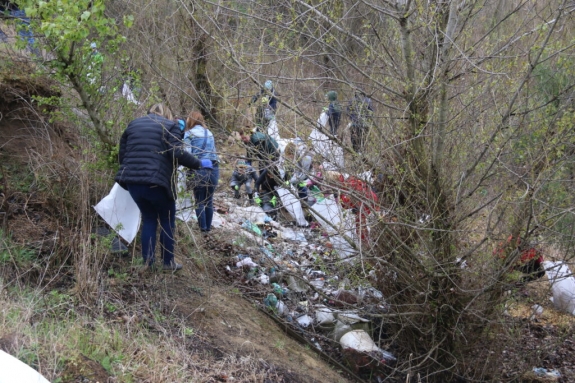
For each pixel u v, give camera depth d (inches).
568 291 268.2
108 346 167.2
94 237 223.8
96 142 242.1
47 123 264.5
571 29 254.8
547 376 269.4
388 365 245.6
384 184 243.0
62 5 198.4
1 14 233.9
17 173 247.1
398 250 243.0
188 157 222.4
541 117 233.8
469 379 251.0
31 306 172.9
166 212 229.1
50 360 146.5
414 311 249.0
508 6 260.4
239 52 234.1
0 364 127.3
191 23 323.0
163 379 162.1
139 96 272.5
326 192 237.0
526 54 226.5
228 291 251.4
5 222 213.9
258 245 267.6
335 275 261.6
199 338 200.7
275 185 335.6
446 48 237.6
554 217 231.1
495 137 238.4
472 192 242.2
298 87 251.6
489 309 245.1
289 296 269.9
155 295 217.3
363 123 235.1
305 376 209.5
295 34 242.2
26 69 272.2
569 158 233.9
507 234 237.6
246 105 235.3
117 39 227.1
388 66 249.8
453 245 239.0
